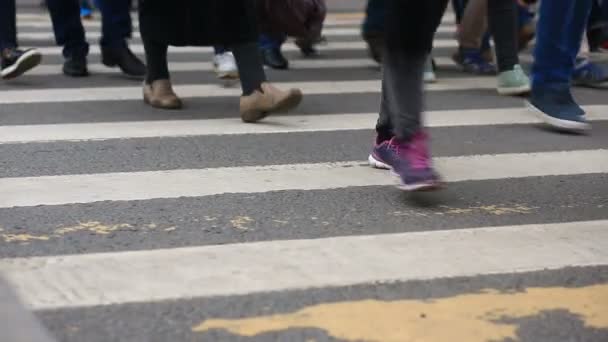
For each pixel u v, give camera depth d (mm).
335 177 4090
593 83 6762
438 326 2555
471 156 4582
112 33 6801
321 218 3486
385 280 2857
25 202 3621
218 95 6195
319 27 5531
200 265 2949
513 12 6309
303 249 3125
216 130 5023
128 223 3377
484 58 7613
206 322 2539
